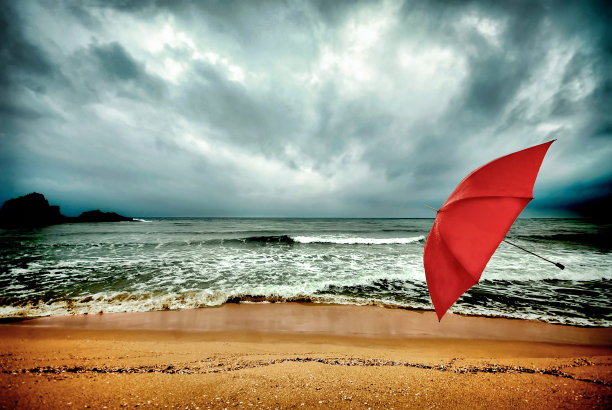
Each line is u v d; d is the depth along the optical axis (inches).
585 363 141.3
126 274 402.3
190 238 924.0
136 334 200.8
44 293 305.6
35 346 163.2
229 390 93.0
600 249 658.8
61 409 73.4
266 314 251.0
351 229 1471.5
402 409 78.2
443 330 214.7
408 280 379.6
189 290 322.7
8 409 71.1
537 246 716.0
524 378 109.6
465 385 100.1
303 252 652.7
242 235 1051.3
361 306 274.8
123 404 79.2
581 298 296.4
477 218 50.5
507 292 316.8
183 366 131.1
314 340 193.6
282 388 95.4
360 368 124.3
